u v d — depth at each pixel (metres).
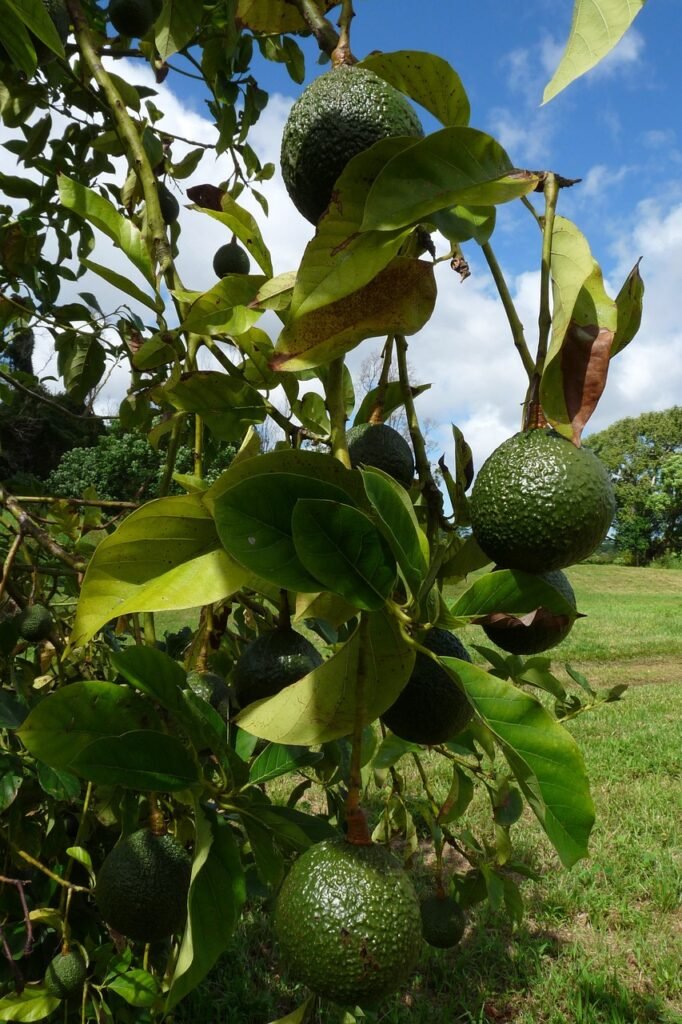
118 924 1.30
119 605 1.10
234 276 1.40
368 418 1.73
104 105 2.41
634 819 5.59
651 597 25.45
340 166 1.03
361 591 0.96
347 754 1.95
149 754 1.19
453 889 2.52
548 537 0.99
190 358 1.57
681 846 5.21
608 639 14.00
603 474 1.02
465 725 1.21
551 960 4.02
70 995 1.83
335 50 1.16
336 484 1.04
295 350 1.06
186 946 1.04
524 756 0.96
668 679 10.66
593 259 0.99
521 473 1.01
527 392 1.04
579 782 0.95
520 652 1.12
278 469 1.04
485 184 0.95
